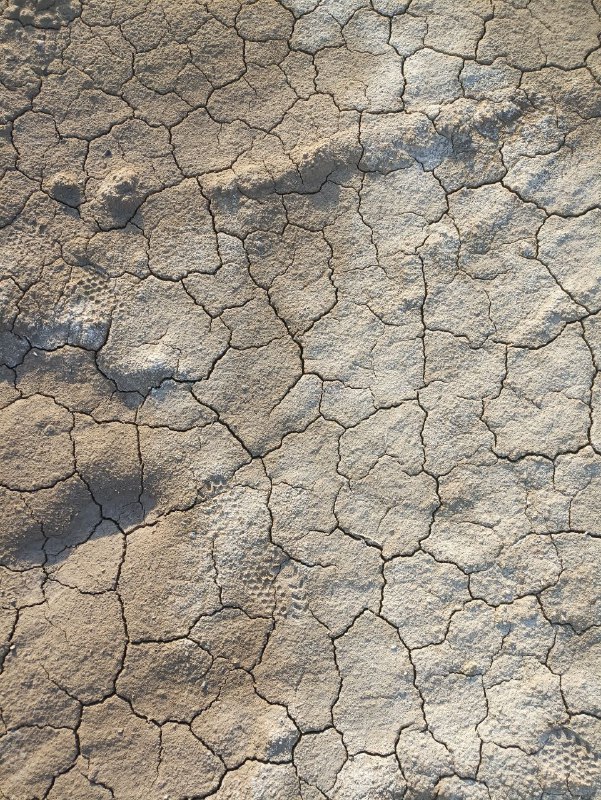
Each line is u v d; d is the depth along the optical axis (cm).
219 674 143
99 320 155
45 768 139
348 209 162
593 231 159
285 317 158
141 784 139
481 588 146
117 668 143
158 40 169
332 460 152
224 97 167
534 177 162
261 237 160
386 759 139
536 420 152
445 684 142
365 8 171
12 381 154
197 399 154
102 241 159
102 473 150
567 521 148
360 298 158
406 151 164
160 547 147
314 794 138
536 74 166
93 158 164
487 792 138
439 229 160
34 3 169
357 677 143
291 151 164
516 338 155
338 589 146
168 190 162
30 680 142
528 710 140
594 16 170
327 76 168
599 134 163
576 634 143
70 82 167
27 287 156
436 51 168
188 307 157
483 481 150
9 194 161
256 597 146
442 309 157
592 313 155
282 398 154
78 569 147
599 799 136
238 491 150
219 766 139
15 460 150
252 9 171
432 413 153
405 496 150
